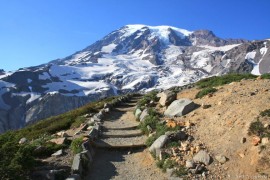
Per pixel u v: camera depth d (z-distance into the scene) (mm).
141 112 28531
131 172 16656
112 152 19828
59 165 15742
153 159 17625
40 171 14281
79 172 15086
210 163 15023
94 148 19828
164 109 27016
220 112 19578
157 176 15656
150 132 21812
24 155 13969
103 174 16438
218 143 16344
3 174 12500
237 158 14555
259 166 13266
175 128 19562
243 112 17797
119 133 23406
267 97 18891
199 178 14172
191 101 23609
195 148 16469
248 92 21844
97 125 24422
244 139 15219
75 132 24469
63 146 18656
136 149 19953
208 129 18406
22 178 13016
